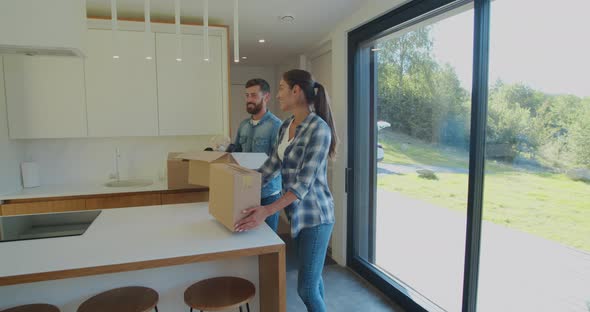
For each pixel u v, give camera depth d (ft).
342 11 9.62
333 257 11.63
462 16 6.80
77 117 9.69
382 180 9.62
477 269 6.67
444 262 7.50
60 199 9.11
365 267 10.10
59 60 9.46
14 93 9.22
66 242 4.97
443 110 7.38
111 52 9.77
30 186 9.87
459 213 7.07
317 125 5.77
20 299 5.05
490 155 6.30
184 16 9.93
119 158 11.16
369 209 10.25
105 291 5.32
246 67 17.30
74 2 5.22
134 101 10.04
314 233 5.93
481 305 6.63
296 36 11.71
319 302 6.13
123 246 4.81
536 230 5.49
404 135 8.63
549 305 5.33
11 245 4.85
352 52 10.16
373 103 9.84
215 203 5.76
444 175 7.41
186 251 4.64
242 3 9.06
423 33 7.83
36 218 6.14
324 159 5.75
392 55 8.95
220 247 4.79
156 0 8.71
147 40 6.75
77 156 10.80
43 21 5.02
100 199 9.32
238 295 5.29
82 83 9.65
